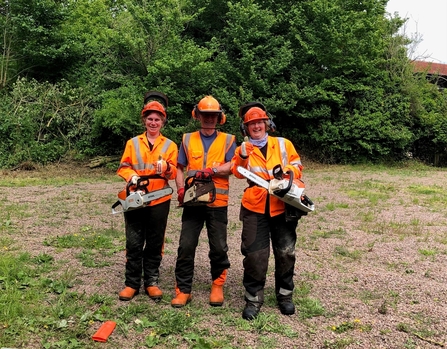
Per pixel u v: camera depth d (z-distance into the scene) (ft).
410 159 73.36
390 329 12.14
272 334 11.79
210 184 13.01
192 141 13.96
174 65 54.29
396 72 71.61
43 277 15.47
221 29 70.08
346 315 13.05
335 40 63.87
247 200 12.93
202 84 57.41
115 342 11.15
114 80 58.75
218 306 13.56
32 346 10.75
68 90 57.36
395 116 68.59
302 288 15.03
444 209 32.17
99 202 32.40
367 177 52.85
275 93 63.72
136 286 14.03
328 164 67.51
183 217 13.80
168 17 57.11
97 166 55.16
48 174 50.03
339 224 26.48
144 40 56.75
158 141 14.14
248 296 12.87
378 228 25.26
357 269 17.61
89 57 65.57
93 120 56.49
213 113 13.55
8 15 59.62
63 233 22.34
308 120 67.62
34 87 57.41
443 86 96.22
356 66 65.72
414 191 41.22
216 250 13.50
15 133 54.24
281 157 13.08
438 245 21.70
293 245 13.08
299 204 12.37
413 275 17.01
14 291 13.67
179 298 13.43
